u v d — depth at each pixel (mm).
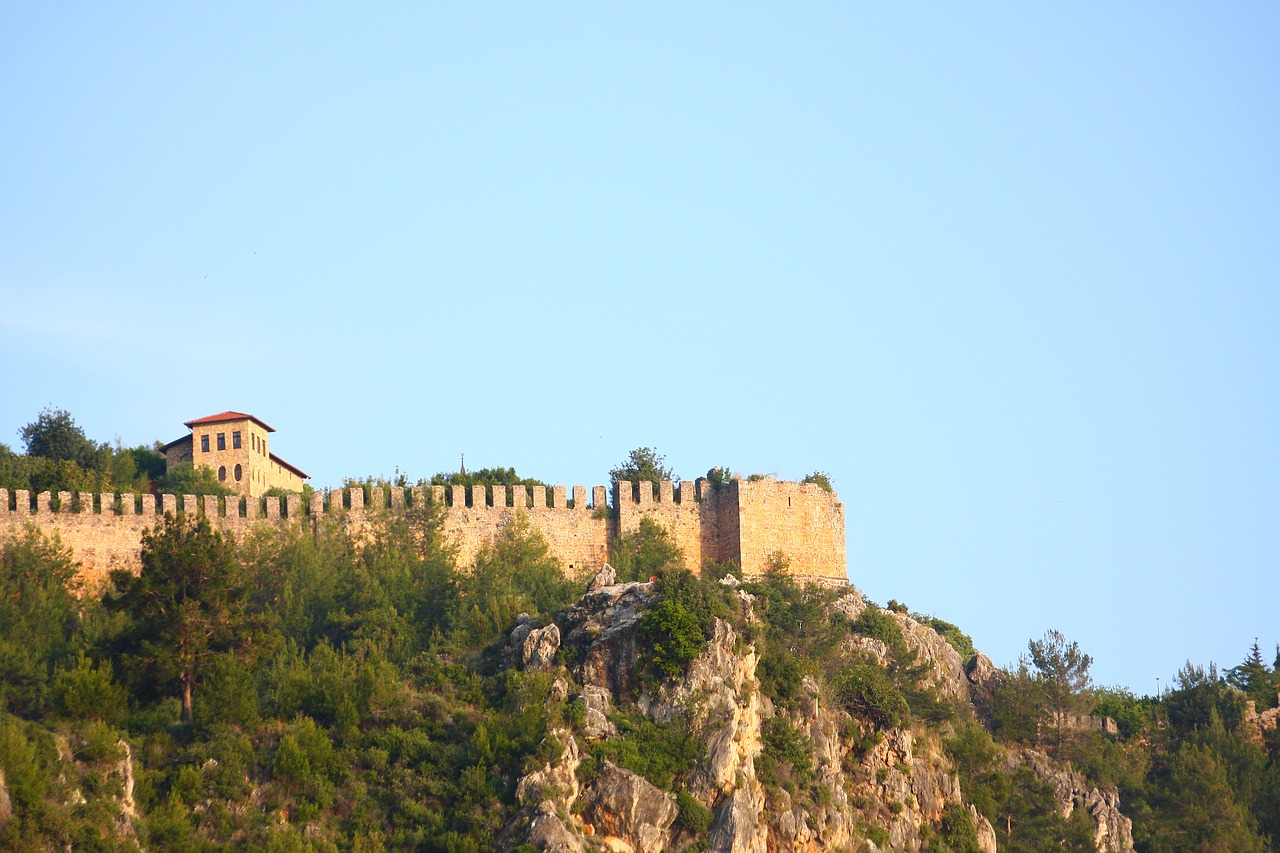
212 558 178375
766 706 172625
